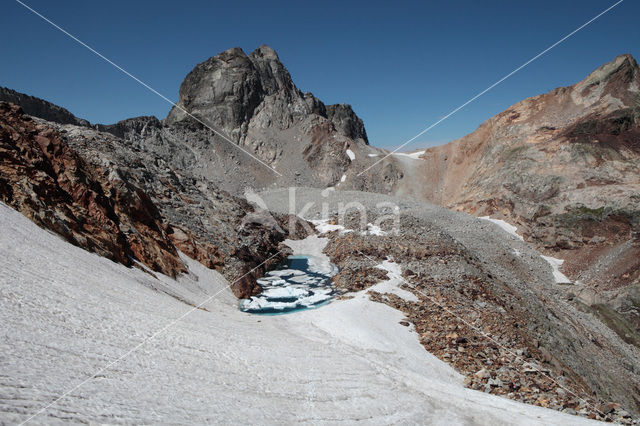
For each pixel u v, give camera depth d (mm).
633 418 15969
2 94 71625
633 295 53469
